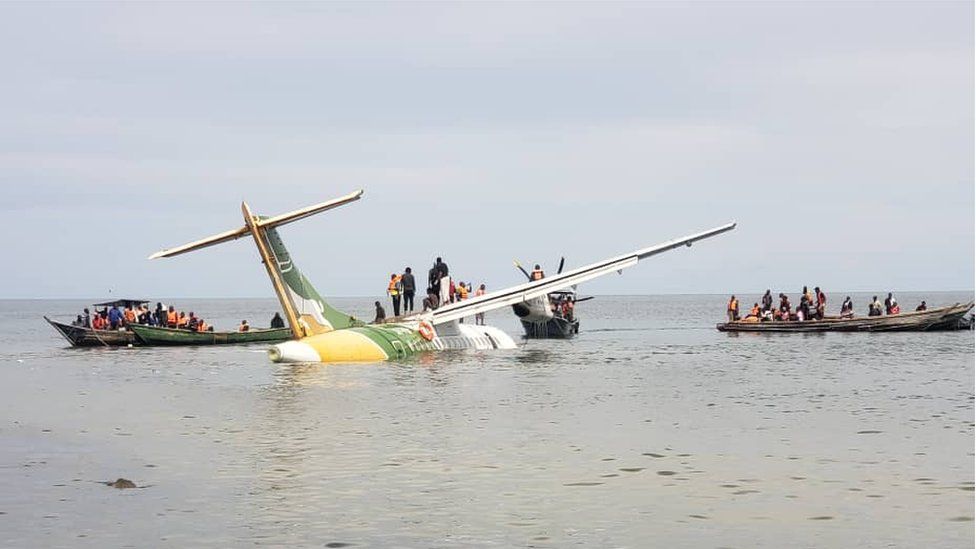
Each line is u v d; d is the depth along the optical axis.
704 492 16.64
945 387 32.69
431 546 13.53
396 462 19.05
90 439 22.11
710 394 30.44
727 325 75.12
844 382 34.25
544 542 13.73
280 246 40.47
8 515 15.05
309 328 41.84
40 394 31.88
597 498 16.17
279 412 26.14
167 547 13.41
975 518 14.88
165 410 27.06
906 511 15.33
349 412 26.05
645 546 13.56
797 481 17.45
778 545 13.61
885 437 22.09
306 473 18.06
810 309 74.44
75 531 14.17
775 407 27.30
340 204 39.31
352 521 14.73
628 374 37.03
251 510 15.35
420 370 38.06
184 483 17.25
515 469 18.45
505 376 35.84
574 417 25.12
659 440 21.59
